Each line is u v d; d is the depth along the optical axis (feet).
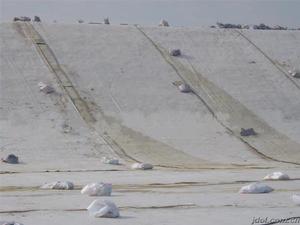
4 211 254.06
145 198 290.97
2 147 571.69
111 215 232.53
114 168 500.33
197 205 264.52
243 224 216.13
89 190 306.76
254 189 307.17
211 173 453.17
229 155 593.01
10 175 440.86
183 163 548.72
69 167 503.61
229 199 283.38
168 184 371.35
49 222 224.53
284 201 273.33
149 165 497.05
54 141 597.93
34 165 510.99
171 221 223.30
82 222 222.89
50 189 339.36
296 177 406.41
